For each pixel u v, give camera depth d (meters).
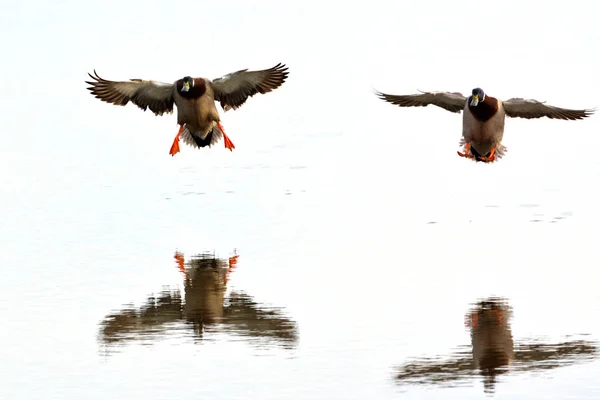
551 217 22.48
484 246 20.30
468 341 15.21
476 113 18.89
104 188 25.72
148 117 34.22
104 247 20.58
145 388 13.74
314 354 14.84
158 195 24.95
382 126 32.53
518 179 26.06
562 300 17.00
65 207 23.86
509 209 23.20
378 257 19.69
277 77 20.11
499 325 15.86
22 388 13.80
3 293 17.77
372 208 23.39
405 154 28.98
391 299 17.19
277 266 19.19
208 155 29.30
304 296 17.45
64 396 13.53
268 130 32.28
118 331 15.88
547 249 20.03
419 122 33.16
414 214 22.95
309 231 21.62
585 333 15.46
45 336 15.73
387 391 13.50
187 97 19.59
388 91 37.34
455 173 26.80
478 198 24.27
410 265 19.16
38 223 22.50
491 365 14.30
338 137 31.22
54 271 19.02
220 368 14.37
